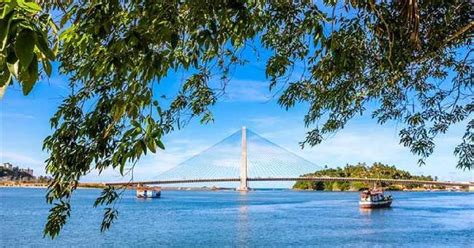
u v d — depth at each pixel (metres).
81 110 4.36
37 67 1.55
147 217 57.38
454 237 39.41
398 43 5.23
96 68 3.15
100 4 3.00
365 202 76.50
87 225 44.22
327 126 7.44
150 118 2.98
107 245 32.72
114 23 3.18
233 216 60.03
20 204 78.69
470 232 42.66
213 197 136.00
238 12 3.35
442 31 5.70
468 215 62.91
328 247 33.75
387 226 47.97
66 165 4.32
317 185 184.50
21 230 39.75
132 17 3.25
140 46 2.95
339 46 4.33
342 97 6.60
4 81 1.60
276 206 84.44
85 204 79.81
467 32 5.90
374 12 4.93
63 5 3.43
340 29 5.22
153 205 86.06
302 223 51.09
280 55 5.79
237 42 4.59
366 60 5.70
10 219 49.94
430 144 7.83
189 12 3.32
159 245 33.47
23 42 1.48
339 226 47.94
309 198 124.19
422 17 5.61
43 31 1.63
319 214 64.88
